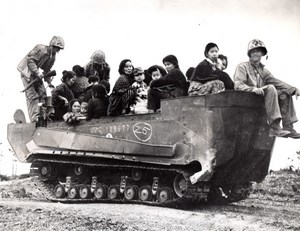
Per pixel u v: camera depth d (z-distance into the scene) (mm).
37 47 20641
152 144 15508
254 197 19969
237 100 14125
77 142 17797
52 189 19156
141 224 12414
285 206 17094
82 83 20719
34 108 21031
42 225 12148
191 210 15203
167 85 15781
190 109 14727
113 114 17109
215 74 14969
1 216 13320
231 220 13203
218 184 15758
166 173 15391
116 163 16578
